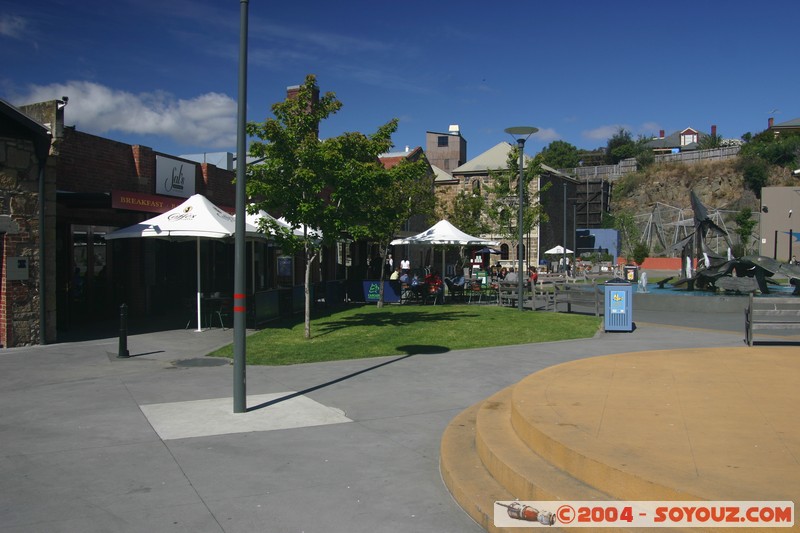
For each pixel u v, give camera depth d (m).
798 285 21.64
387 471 5.73
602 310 19.84
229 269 23.09
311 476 5.60
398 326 16.05
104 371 10.34
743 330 15.14
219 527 4.57
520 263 20.33
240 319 7.75
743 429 5.20
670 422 5.43
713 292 23.70
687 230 72.50
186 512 4.83
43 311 12.92
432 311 20.42
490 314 19.20
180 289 20.34
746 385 7.10
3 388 9.10
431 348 12.34
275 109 13.79
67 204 14.98
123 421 7.36
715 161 79.06
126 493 5.21
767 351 10.04
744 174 73.88
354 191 14.05
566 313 19.56
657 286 28.16
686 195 77.56
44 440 6.64
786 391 6.76
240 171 7.86
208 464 5.91
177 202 17.42
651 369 8.20
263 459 6.05
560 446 4.77
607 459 4.38
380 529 4.54
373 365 10.69
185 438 6.71
